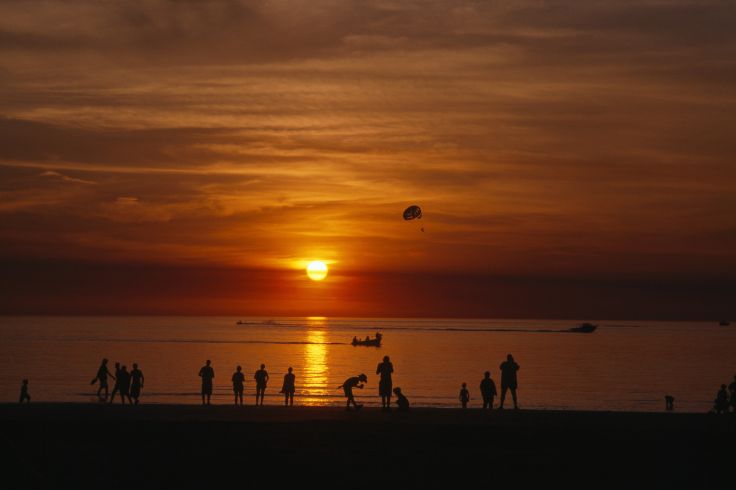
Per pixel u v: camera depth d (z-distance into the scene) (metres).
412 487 19.41
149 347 186.50
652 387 88.88
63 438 22.41
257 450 21.62
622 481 19.83
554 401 71.12
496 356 156.62
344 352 170.25
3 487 15.94
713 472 20.34
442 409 29.73
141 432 23.02
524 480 19.95
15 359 132.12
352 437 22.81
